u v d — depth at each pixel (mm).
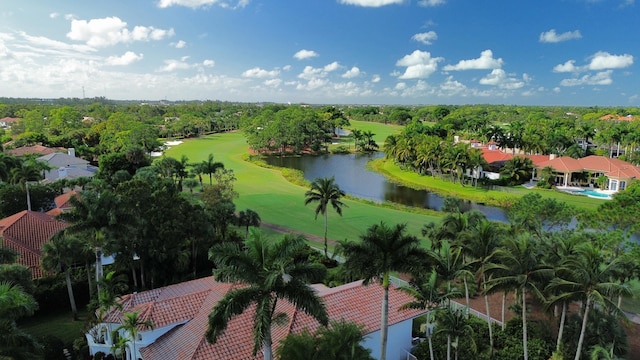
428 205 91625
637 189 54312
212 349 28562
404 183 114375
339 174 127812
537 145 133625
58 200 66875
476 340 35750
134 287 44531
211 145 180125
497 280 32719
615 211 46094
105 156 96375
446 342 34750
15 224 50719
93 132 153875
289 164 145500
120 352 32906
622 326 39438
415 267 28484
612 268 31297
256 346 22734
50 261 39156
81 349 34375
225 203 60281
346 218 76875
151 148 137250
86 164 101750
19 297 24297
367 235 29688
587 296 30719
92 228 38250
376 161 149625
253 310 31875
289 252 25469
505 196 95750
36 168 72562
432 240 47219
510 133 144625
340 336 25156
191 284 39406
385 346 29703
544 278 33062
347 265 29766
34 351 23609
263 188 102938
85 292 43406
